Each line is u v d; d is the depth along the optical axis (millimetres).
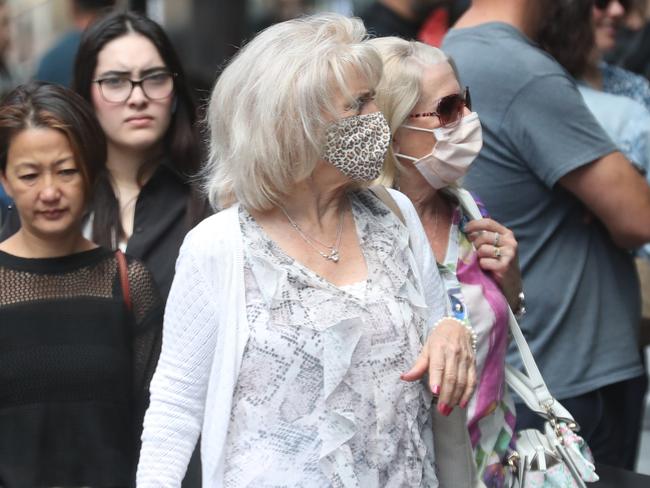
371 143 9367
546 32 15352
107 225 13773
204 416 9398
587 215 14000
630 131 15164
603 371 13906
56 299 11453
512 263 11875
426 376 9688
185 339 9391
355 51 9266
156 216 13953
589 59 15523
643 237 13727
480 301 11453
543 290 13844
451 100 11383
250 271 9305
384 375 9336
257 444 9148
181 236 13930
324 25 9469
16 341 11273
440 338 9500
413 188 11719
